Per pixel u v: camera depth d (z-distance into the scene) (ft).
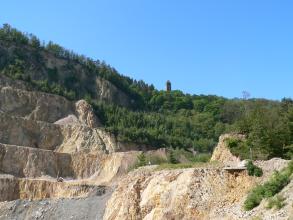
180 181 162.91
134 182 179.83
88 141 411.54
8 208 239.09
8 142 391.86
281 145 181.98
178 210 155.53
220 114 535.19
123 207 174.70
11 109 437.58
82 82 550.77
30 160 363.15
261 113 205.77
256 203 138.00
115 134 426.92
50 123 423.23
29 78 485.97
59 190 299.17
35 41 555.28
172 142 446.19
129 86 617.62
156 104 611.88
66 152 397.19
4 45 530.27
